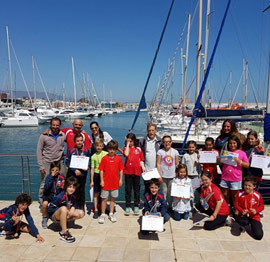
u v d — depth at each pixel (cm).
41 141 445
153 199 401
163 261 312
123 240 364
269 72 669
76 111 6081
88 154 445
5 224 360
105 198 423
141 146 477
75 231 392
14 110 4166
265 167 419
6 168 1388
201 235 381
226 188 444
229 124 466
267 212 467
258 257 323
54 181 402
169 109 4012
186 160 472
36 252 331
